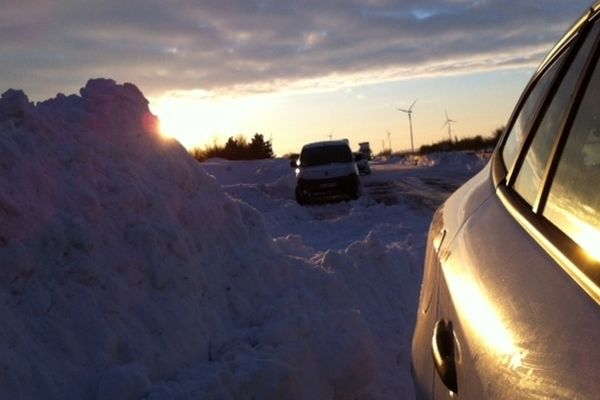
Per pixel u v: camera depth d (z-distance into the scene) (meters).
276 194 25.47
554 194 2.13
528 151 2.71
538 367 1.55
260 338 4.74
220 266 5.57
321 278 5.96
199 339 4.79
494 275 2.17
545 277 1.81
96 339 4.29
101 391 4.01
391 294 6.58
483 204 2.98
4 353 3.79
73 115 5.79
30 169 4.77
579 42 2.55
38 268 4.42
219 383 4.11
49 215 4.66
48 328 4.18
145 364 4.36
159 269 4.91
